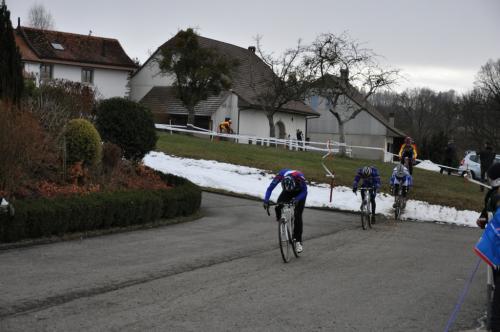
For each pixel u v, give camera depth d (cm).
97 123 1666
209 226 1430
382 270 998
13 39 1511
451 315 735
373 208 1612
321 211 1902
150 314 668
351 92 3997
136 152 1698
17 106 1320
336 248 1224
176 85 4325
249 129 4781
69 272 852
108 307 688
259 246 1175
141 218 1363
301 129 5428
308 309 725
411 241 1393
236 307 716
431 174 3225
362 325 670
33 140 1198
